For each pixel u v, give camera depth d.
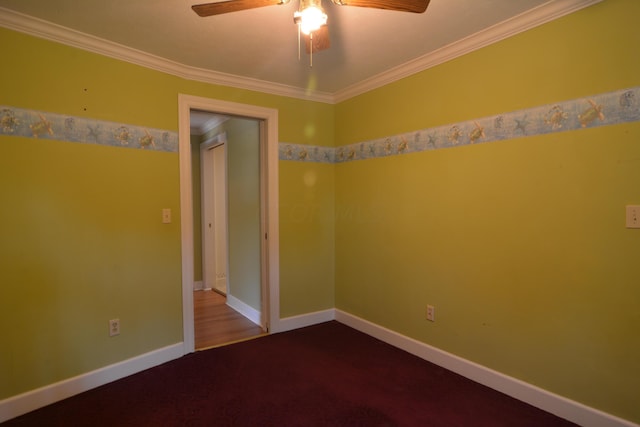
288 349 2.90
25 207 2.01
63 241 2.15
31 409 2.02
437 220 2.58
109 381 2.34
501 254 2.21
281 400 2.15
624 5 1.70
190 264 2.79
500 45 2.17
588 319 1.85
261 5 1.48
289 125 3.31
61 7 1.87
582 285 1.87
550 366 2.00
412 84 2.73
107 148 2.33
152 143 2.56
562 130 1.92
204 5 1.45
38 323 2.06
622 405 1.75
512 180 2.14
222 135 4.32
